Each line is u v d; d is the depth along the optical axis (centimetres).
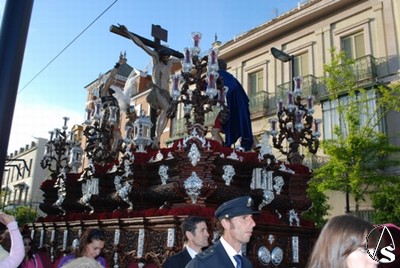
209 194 590
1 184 259
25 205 3709
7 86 268
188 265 322
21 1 285
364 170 1573
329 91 1839
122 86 1504
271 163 695
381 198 1499
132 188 672
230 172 642
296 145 838
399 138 1783
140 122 783
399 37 1891
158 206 678
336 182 1570
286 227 668
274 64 2383
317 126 869
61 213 1009
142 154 693
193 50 649
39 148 4316
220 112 700
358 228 200
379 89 1741
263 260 621
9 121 267
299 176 762
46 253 945
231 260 321
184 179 595
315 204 1641
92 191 803
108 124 958
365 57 1923
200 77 641
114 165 786
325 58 2156
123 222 648
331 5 2150
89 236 442
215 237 526
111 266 667
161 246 578
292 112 854
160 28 945
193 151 591
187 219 443
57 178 1039
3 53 273
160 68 892
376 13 1995
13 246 359
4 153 262
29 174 4272
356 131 1619
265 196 665
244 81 2536
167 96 865
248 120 845
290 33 2355
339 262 195
